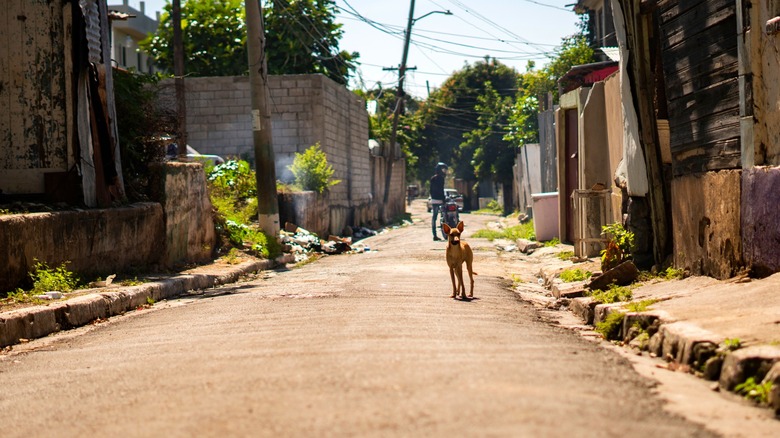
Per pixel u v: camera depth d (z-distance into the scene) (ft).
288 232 82.28
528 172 115.75
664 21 37.88
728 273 31.71
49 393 20.89
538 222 74.18
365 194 135.85
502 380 18.21
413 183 437.17
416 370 19.51
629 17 39.96
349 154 122.62
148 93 60.75
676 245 37.29
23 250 38.65
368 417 15.46
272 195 73.10
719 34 32.91
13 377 23.89
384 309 32.89
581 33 126.82
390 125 177.27
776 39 29.04
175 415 16.90
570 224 69.05
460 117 250.37
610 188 53.52
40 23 48.24
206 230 62.59
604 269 41.24
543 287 46.16
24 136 48.49
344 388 17.95
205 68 137.59
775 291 25.90
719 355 19.88
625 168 44.21
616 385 18.42
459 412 15.46
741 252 30.81
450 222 94.12
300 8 138.31
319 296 39.09
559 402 16.21
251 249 66.74
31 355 27.89
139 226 51.06
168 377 20.99
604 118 56.85
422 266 57.82
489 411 15.44
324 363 20.99
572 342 25.39
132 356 25.13
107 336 30.86
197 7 136.77
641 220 41.34
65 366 24.80
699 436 14.60
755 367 18.52
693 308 25.73
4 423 18.21
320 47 141.18
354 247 84.48
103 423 17.02
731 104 32.07
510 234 88.63
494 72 251.19
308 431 14.83
